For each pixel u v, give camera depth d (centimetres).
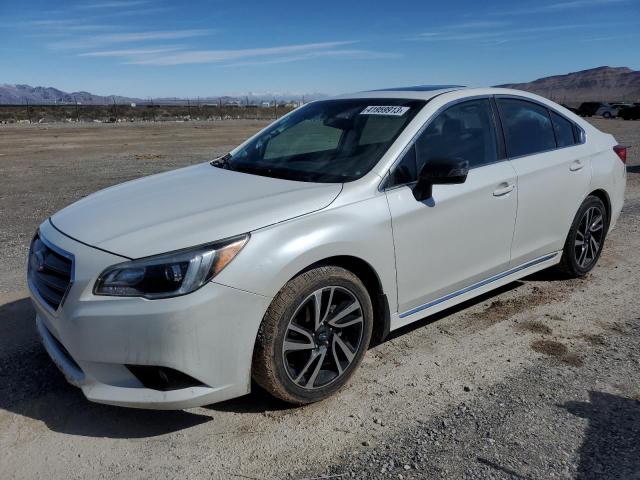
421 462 281
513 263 451
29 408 324
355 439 300
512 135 449
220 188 357
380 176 354
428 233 370
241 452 290
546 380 360
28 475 271
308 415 322
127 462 281
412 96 419
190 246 283
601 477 271
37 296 315
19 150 2020
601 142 541
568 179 483
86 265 285
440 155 390
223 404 333
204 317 278
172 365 277
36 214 849
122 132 3400
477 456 285
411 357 389
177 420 316
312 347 321
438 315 459
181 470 276
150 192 364
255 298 292
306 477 271
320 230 316
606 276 552
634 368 376
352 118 417
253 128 3978
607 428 310
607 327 440
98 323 276
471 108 427
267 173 386
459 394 344
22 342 402
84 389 291
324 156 388
